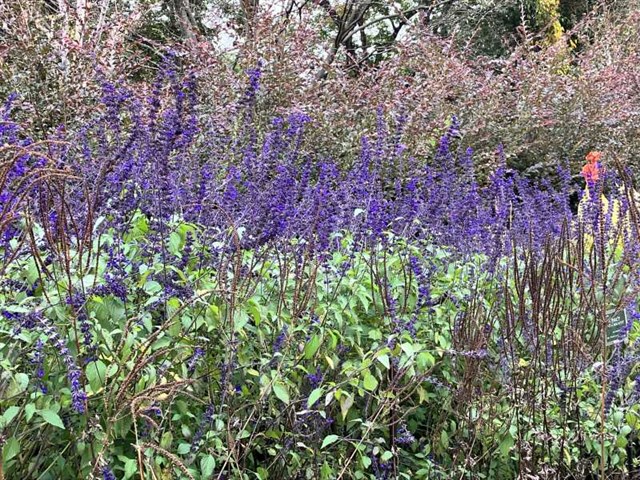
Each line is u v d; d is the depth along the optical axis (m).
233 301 2.14
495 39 15.30
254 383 2.38
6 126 2.48
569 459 2.53
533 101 8.45
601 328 2.57
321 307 2.54
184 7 10.84
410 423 2.73
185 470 1.65
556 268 2.70
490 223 3.70
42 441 1.99
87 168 2.72
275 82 6.60
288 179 2.88
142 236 2.66
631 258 2.99
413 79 8.05
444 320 2.85
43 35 6.26
